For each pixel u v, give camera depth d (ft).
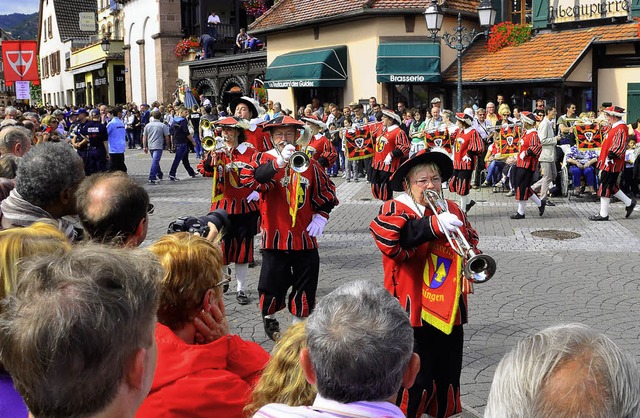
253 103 27.37
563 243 34.27
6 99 220.23
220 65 96.22
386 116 43.37
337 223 40.06
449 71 70.54
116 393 5.32
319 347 6.62
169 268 8.83
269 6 102.22
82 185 10.68
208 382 8.12
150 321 5.65
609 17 62.90
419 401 14.42
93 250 5.84
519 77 63.62
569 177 48.85
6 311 5.45
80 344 5.09
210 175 24.71
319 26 77.20
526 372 5.17
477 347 20.33
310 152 22.57
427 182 14.55
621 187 48.21
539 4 67.51
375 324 6.69
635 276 27.78
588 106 64.23
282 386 8.21
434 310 14.16
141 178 64.08
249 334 21.86
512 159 49.67
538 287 26.35
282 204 20.26
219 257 9.27
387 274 15.08
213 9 117.80
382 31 70.85
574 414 4.92
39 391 5.14
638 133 50.01
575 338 5.31
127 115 103.76
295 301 20.89
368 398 6.57
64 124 81.25
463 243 13.58
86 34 181.68
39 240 8.03
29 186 12.69
